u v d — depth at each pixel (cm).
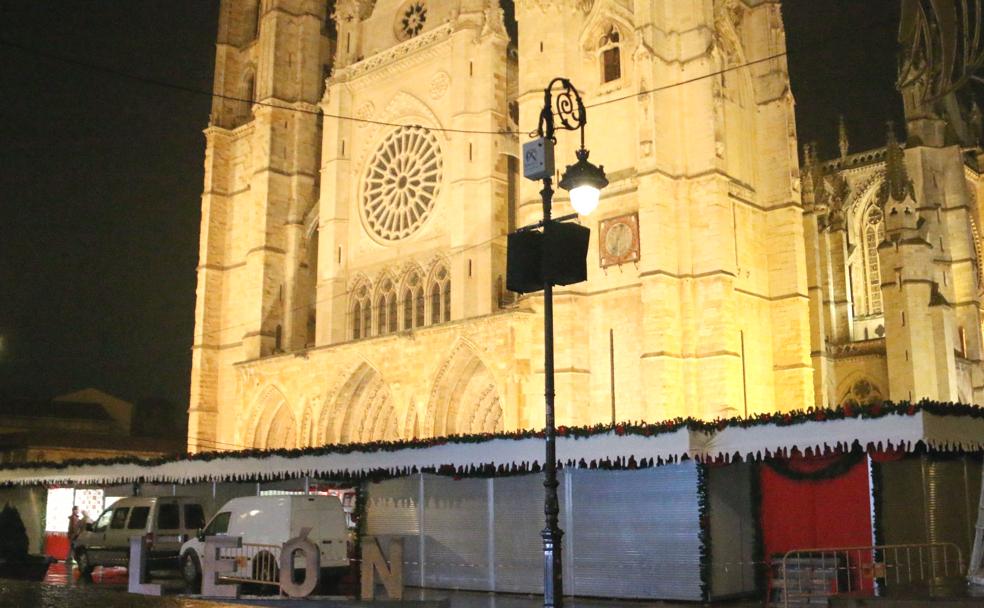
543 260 2027
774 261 5581
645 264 4975
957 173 6538
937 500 2731
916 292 5981
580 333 5222
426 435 5759
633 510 2869
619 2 5438
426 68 6512
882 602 1889
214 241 7950
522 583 3081
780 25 5819
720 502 2794
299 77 7619
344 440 6544
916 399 5872
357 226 6794
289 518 3216
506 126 6050
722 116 5178
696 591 2709
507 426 5281
